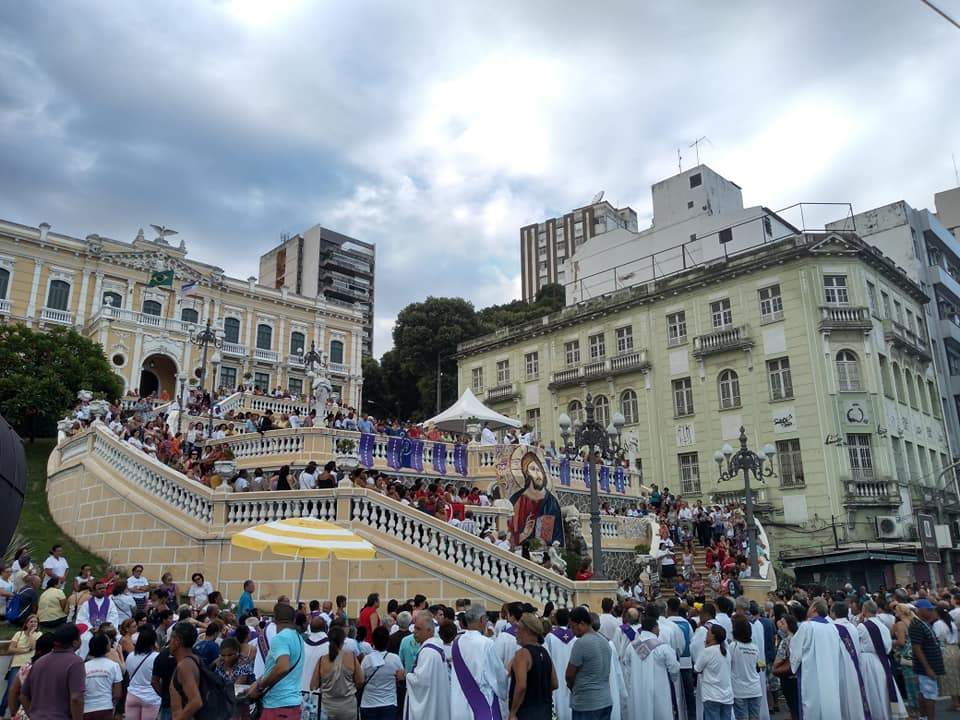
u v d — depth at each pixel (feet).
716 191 151.74
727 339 116.16
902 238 136.46
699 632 29.55
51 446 102.27
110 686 24.44
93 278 155.94
